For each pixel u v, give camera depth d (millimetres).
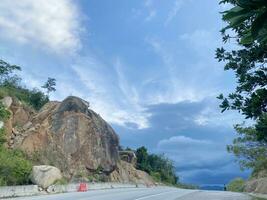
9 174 33812
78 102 56312
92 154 55719
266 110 9594
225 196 34312
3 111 44062
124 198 28453
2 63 58656
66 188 37812
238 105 12727
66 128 53000
